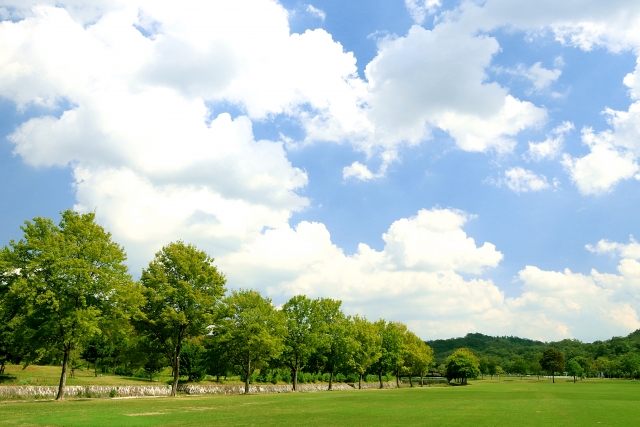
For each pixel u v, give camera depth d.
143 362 54.38
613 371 172.38
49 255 37.97
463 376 130.75
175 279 53.31
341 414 30.23
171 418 25.77
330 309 85.38
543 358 142.12
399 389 86.06
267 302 68.50
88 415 25.70
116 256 43.34
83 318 38.06
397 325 121.44
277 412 31.27
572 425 24.58
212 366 65.88
